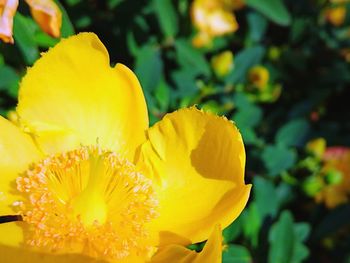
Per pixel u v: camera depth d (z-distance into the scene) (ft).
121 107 0.55
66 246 0.53
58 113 0.55
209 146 0.54
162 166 0.55
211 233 0.50
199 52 0.75
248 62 0.78
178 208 0.55
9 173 0.54
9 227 0.53
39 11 0.55
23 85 0.54
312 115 0.84
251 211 0.69
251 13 0.80
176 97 0.74
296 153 0.78
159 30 0.72
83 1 0.70
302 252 0.72
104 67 0.53
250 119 0.76
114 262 0.53
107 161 0.55
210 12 0.74
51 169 0.54
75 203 0.53
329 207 0.82
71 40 0.52
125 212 0.54
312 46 0.85
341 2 0.85
